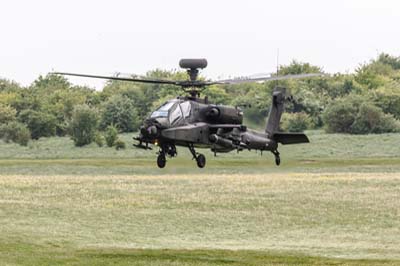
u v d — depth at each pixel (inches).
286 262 3272.6
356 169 7145.7
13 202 4722.0
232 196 5113.2
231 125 4793.3
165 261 3255.4
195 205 4825.3
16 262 3189.0
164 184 5585.6
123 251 3474.4
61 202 4793.3
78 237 3885.3
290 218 4522.6
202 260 3284.9
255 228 4288.9
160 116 4579.2
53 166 7396.7
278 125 5634.8
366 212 4660.4
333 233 4180.6
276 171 6870.1
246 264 3235.7
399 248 3740.2
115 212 4579.2
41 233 3909.9
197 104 4753.9
